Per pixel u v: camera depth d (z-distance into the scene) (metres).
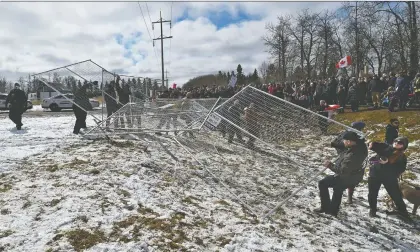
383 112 14.47
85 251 3.67
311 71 42.16
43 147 8.37
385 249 4.76
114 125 9.24
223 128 7.32
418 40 23.73
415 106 14.81
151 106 9.73
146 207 5.04
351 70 36.59
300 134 7.13
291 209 5.86
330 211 5.62
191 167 7.51
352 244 4.81
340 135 5.98
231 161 7.41
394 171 5.68
